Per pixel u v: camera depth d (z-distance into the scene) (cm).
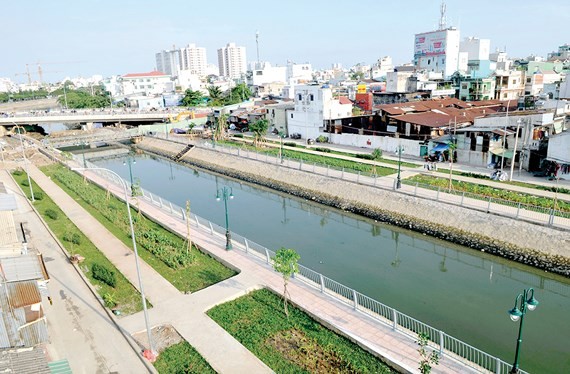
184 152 7894
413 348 1962
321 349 1970
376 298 2756
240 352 1958
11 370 1466
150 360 1919
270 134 8475
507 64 12269
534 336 2322
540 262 3012
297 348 1989
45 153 7744
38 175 6259
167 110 11425
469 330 2380
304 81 16512
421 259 3400
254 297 2489
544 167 4409
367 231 4066
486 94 9094
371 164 5328
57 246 3384
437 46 12606
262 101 11362
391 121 6550
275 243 3769
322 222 4347
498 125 4994
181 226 3753
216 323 2205
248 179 5997
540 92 8700
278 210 4800
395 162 5369
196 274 2819
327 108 7181
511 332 2361
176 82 17700
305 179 5194
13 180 5791
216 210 4859
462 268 3241
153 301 2448
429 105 7338
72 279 2769
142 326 2194
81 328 2191
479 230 3422
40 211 4372
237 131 9225
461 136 5109
